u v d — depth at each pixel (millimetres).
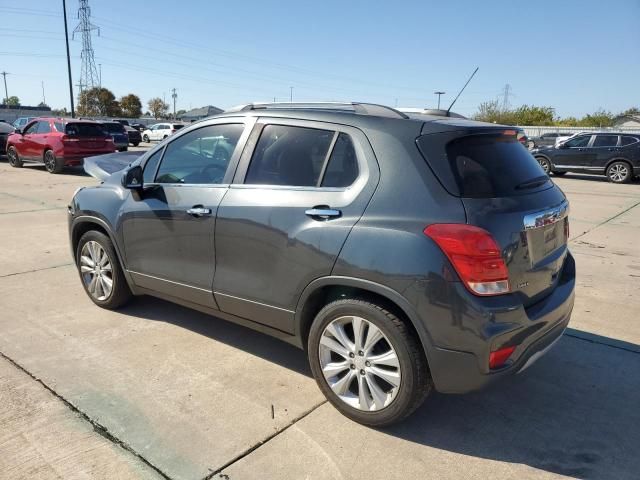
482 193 2699
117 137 24938
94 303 4816
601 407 3268
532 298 2904
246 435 2893
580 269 6316
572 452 2820
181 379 3486
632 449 2854
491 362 2631
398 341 2752
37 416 3021
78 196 4695
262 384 3443
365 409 2947
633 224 9375
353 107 3291
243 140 3533
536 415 3166
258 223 3244
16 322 4383
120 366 3648
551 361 3867
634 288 5578
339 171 3027
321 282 2971
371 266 2742
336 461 2699
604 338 4277
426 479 2588
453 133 2818
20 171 16531
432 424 3053
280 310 3242
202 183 3711
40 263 6133
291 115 3354
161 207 3865
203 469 2615
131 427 2938
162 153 4102
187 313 4637
